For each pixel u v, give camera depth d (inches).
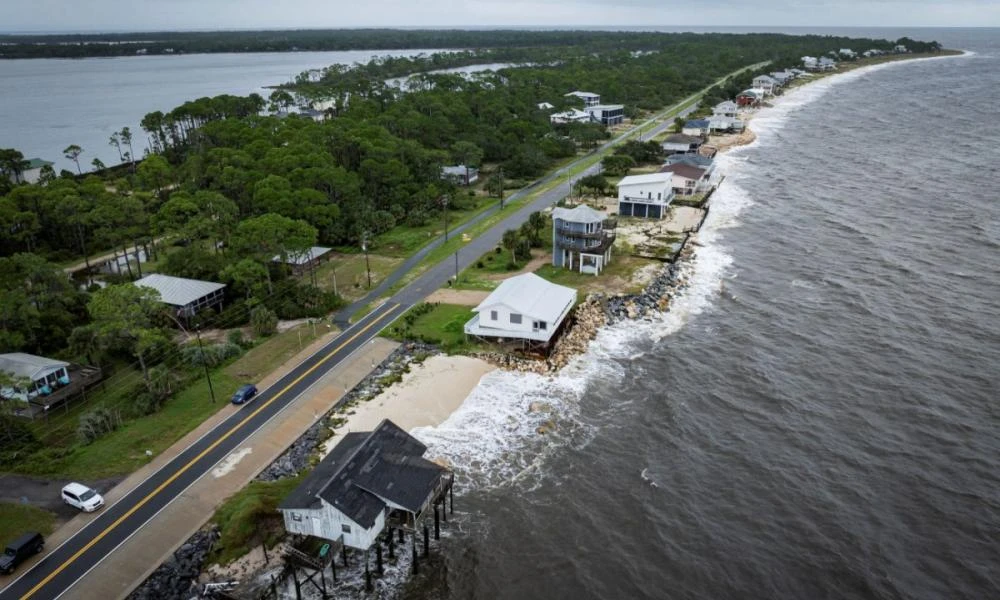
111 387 2748.5
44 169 5703.7
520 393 2741.1
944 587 1815.9
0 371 2428.6
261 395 2647.6
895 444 2406.5
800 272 3978.8
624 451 2402.8
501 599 1820.9
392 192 5118.1
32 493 2080.5
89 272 4028.1
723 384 2810.0
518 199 5541.3
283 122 6673.2
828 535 2004.2
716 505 2138.3
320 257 4210.1
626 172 6220.5
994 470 2258.9
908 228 4707.2
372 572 1894.7
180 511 2012.8
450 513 2108.8
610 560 1937.7
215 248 4126.5
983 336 3157.0
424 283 3791.8
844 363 2952.8
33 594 1713.8
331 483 1847.9
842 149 7347.4
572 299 3255.4
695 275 3949.3
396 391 2689.5
